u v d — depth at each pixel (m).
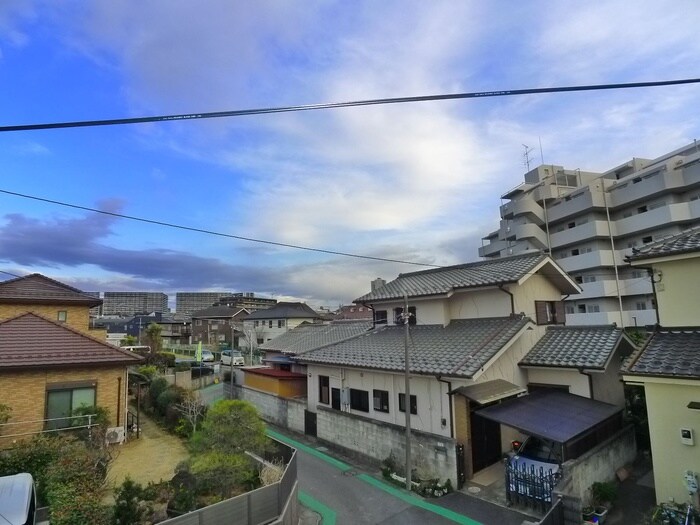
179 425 15.16
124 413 14.47
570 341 13.32
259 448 10.18
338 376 15.30
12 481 7.11
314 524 9.19
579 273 36.00
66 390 13.41
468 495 10.18
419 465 11.37
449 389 11.27
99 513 7.14
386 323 17.81
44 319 14.98
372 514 9.52
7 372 12.55
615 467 10.75
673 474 8.16
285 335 26.02
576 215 36.59
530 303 14.29
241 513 7.44
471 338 13.02
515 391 11.72
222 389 26.38
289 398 18.05
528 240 38.56
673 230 30.78
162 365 30.56
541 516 8.94
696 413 7.98
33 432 12.42
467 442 10.97
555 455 10.44
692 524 7.42
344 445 14.01
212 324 65.06
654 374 8.28
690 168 30.03
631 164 39.72
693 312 9.04
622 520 8.55
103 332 22.41
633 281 32.66
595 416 10.47
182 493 8.52
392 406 12.98
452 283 15.23
